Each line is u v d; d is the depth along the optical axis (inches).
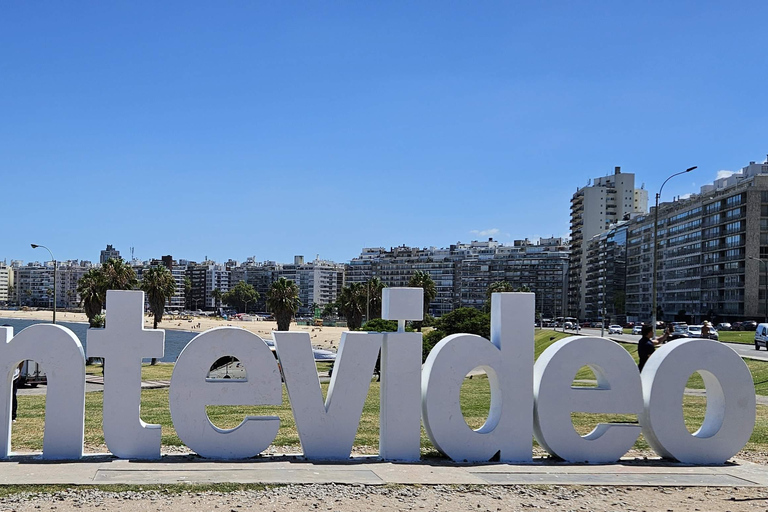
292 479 397.1
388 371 470.9
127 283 3142.2
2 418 445.7
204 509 338.0
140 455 450.9
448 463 462.6
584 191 6668.3
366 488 385.4
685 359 487.5
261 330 5659.5
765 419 714.8
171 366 1852.9
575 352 480.7
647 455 526.3
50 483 374.6
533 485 403.9
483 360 474.6
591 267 6392.7
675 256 4643.2
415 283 4463.6
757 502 382.3
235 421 675.4
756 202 3722.9
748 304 3710.6
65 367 446.0
